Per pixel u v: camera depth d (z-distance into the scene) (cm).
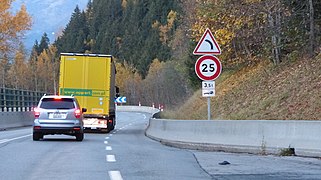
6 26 5856
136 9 15788
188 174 1262
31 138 2634
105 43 16375
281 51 3120
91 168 1369
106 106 3509
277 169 1341
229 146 1873
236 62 3616
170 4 14475
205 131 2056
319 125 1548
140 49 15000
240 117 2725
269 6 2867
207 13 3125
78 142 2397
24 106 4834
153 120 3041
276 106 2534
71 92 3497
